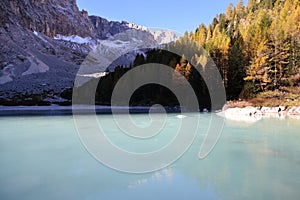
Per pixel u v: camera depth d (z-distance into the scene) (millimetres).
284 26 25875
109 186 3891
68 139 7805
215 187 3797
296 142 7086
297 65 22359
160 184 3957
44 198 3484
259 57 22266
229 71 23422
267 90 21312
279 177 4188
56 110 23172
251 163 5039
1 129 10148
